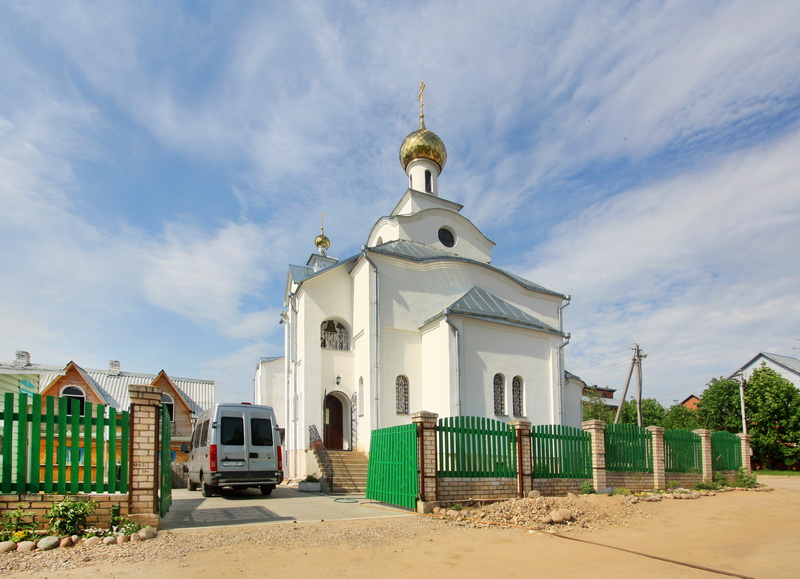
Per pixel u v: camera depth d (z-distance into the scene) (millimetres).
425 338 25172
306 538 9844
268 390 39594
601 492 16844
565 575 7574
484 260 32938
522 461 15305
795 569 8141
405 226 30328
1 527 9188
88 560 8070
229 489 20359
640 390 36531
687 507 15672
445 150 35531
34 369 35094
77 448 9945
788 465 40781
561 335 26359
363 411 24547
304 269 29688
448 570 7770
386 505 14719
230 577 7266
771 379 42594
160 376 33594
